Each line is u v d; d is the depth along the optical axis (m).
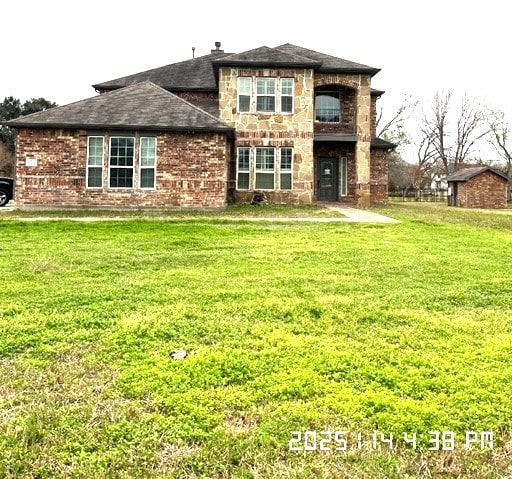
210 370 3.65
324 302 5.54
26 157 18.62
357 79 23.25
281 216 16.58
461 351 4.11
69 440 2.72
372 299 5.78
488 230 14.24
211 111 23.42
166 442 2.74
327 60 23.81
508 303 5.74
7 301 5.49
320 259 8.52
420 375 3.61
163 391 3.32
